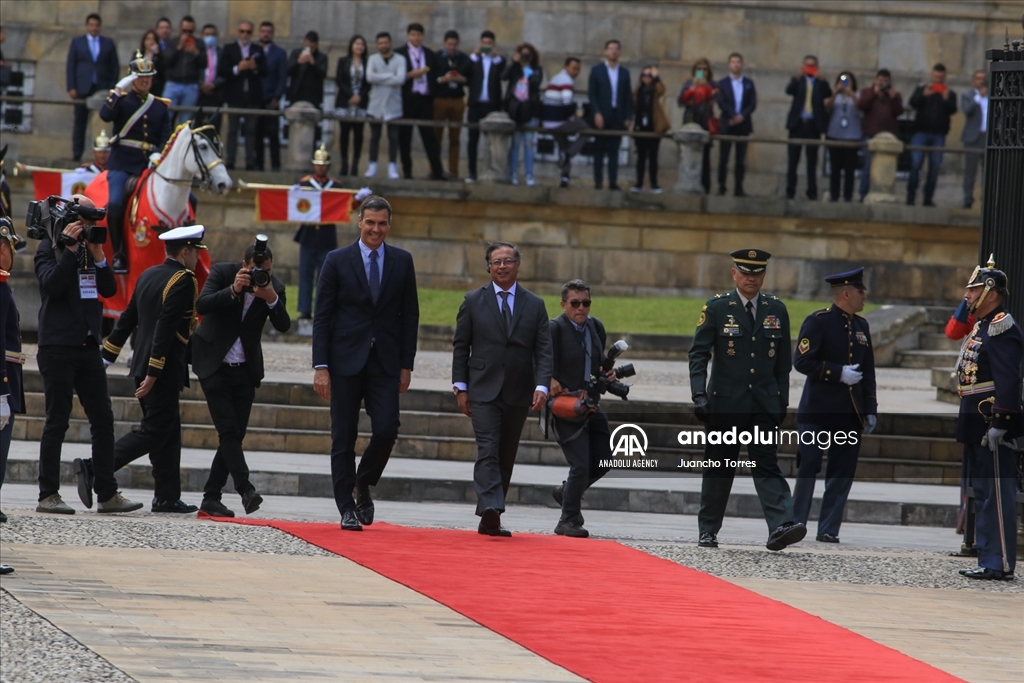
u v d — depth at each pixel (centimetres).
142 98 5309
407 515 3716
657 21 9181
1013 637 2488
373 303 3125
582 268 8325
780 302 3259
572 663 2073
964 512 3469
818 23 9244
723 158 8419
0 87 8781
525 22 9106
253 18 9019
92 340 3247
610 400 4850
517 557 2884
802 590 2784
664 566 2903
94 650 1992
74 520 3020
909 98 8812
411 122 7988
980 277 3086
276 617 2256
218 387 3338
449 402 4997
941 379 5669
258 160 8088
